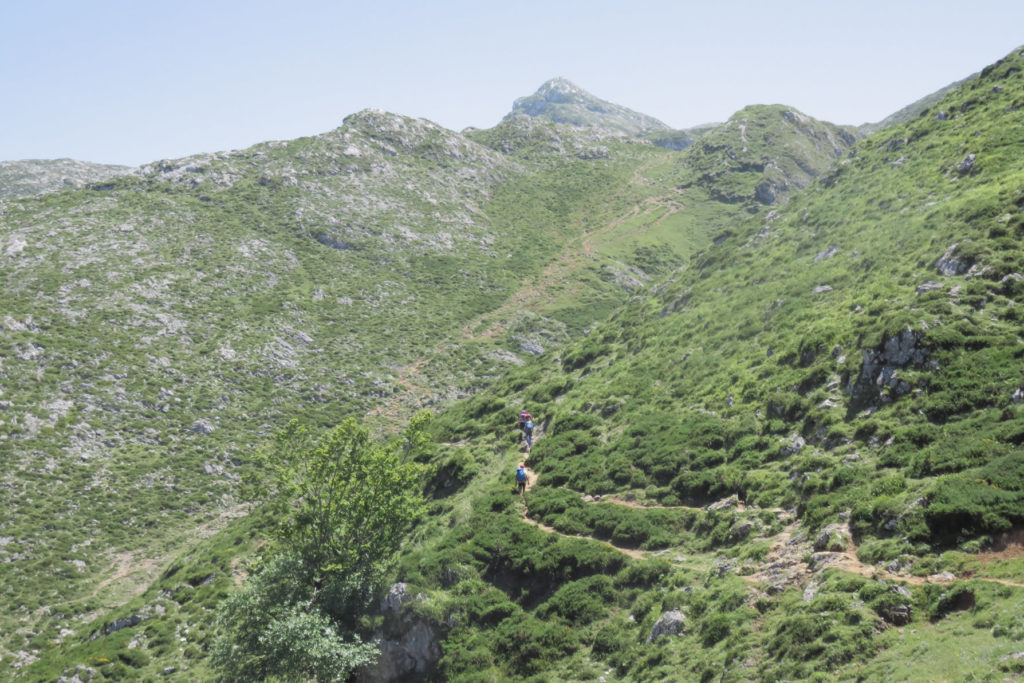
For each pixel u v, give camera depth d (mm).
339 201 164500
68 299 107688
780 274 56000
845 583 22188
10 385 85688
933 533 22797
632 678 25219
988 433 26484
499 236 168750
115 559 66562
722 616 24453
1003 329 32250
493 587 34750
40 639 53344
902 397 32031
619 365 57781
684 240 167375
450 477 50844
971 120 59125
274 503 40250
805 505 29281
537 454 47312
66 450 79625
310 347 115188
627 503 37688
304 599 36094
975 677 15688
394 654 33250
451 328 128125
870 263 47125
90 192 151000
